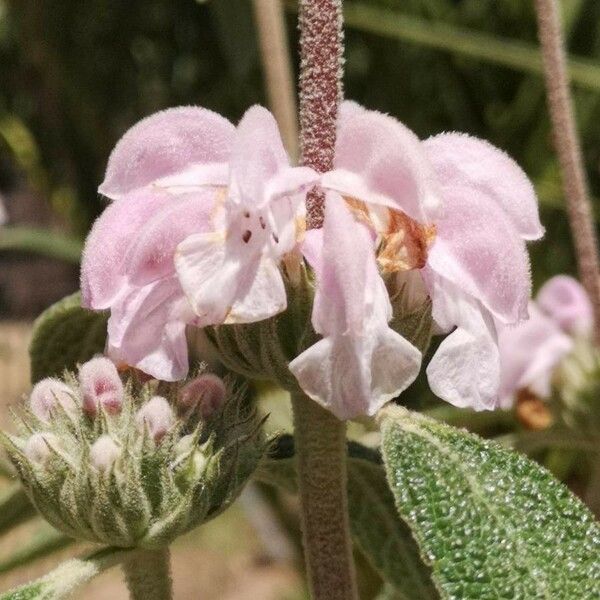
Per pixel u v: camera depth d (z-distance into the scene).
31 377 0.33
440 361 0.25
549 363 0.37
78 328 0.32
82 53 0.73
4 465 0.32
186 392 0.27
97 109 0.74
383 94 0.67
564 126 0.34
